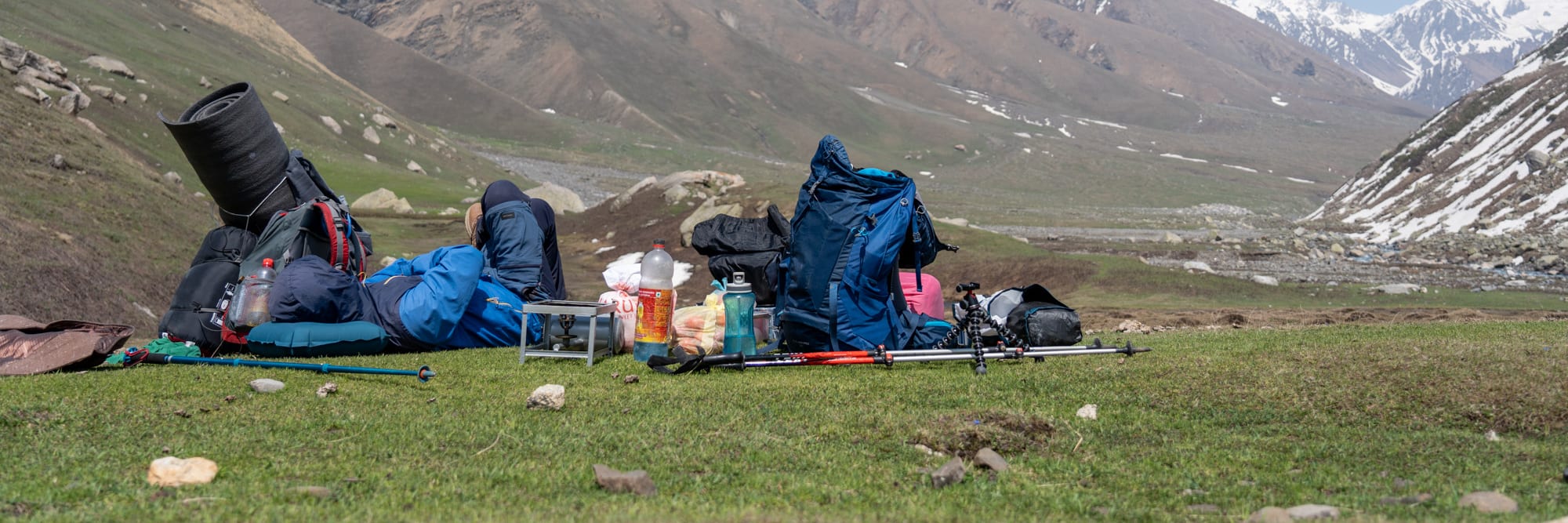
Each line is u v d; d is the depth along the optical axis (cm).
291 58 16062
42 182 3312
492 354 934
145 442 512
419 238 5244
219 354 930
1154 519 398
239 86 1074
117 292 2673
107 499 401
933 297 1159
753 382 732
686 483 456
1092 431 587
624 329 929
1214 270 3625
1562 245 4272
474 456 503
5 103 4059
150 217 3575
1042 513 408
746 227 1003
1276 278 3397
